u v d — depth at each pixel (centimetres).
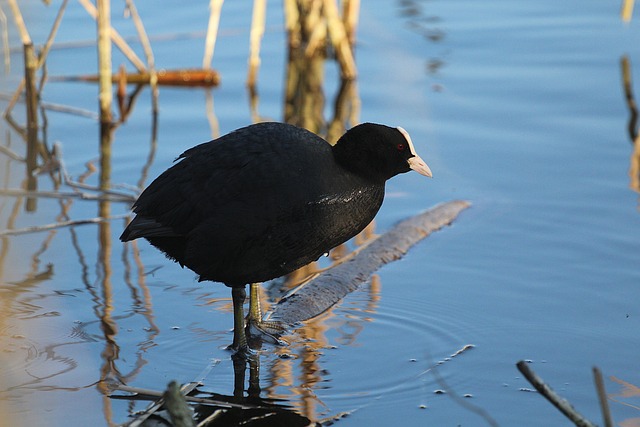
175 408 661
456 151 1449
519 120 1538
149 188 944
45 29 1888
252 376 907
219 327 1002
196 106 1661
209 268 920
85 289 1070
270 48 1919
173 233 917
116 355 934
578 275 1099
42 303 1031
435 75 1725
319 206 914
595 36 1836
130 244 1188
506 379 896
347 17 1875
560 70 1705
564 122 1521
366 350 955
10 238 1193
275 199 895
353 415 841
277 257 923
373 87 1725
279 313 1027
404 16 2003
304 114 1622
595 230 1202
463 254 1166
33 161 1445
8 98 1672
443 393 875
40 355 927
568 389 874
